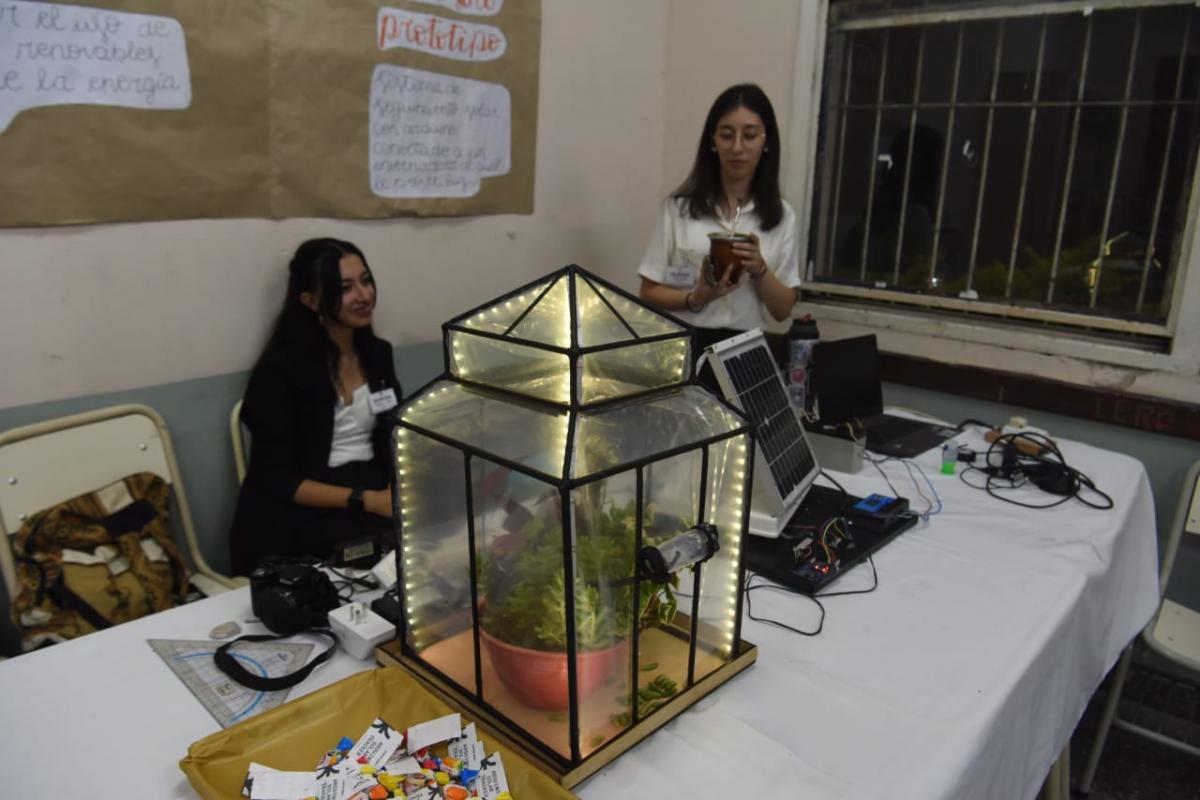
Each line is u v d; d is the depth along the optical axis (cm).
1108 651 160
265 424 200
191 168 194
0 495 168
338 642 112
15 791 84
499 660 89
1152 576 183
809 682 105
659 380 94
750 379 146
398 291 245
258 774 80
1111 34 222
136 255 190
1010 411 252
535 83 267
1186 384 223
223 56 193
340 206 224
